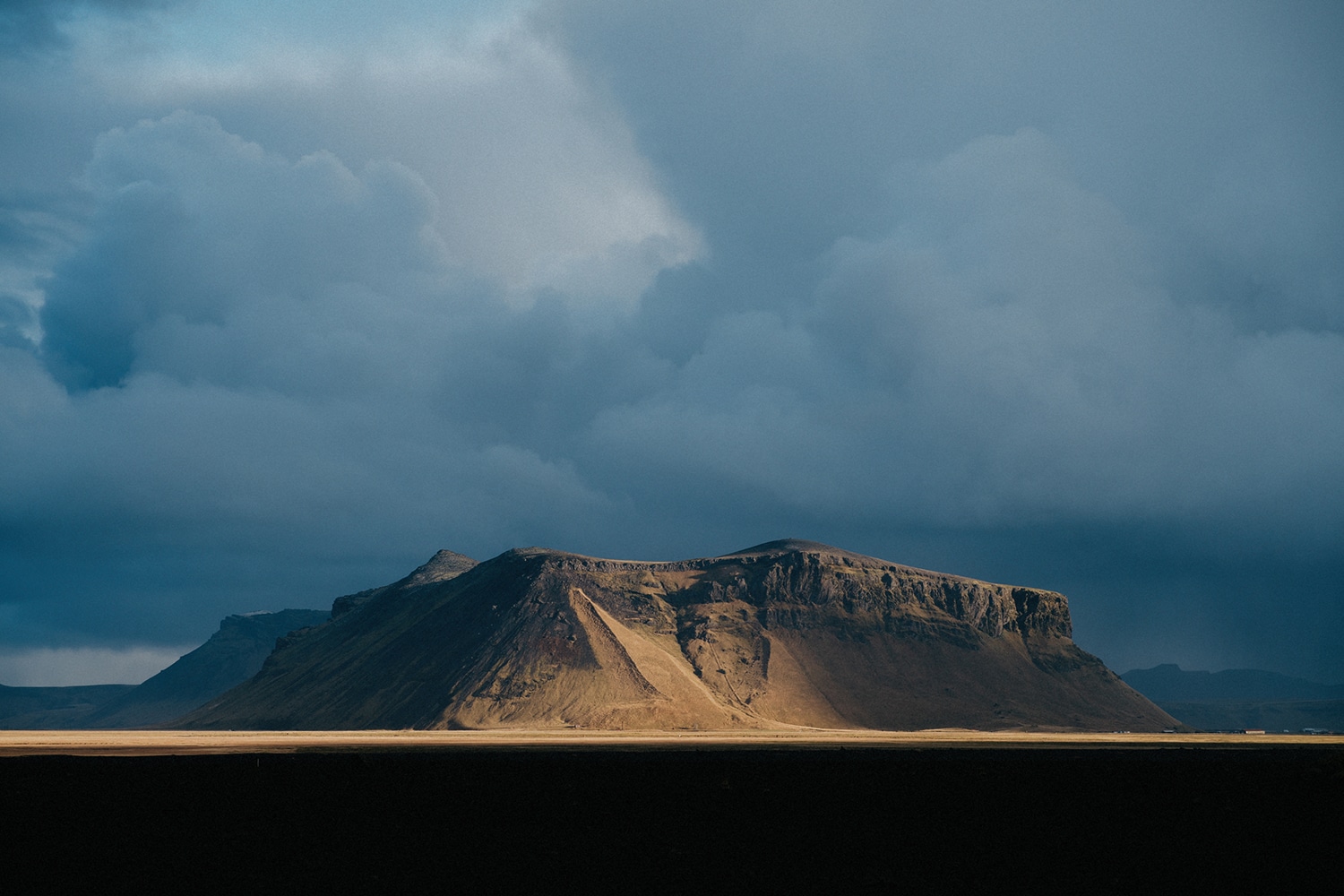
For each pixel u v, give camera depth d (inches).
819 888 2015.3
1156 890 2028.8
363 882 2039.9
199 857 2276.1
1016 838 2549.2
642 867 2180.1
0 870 2134.6
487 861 2235.5
